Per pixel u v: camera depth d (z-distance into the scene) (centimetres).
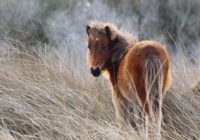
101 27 1622
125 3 3950
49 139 1536
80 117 1590
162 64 1533
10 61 1898
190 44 3588
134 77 1549
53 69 1864
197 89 1764
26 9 3469
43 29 3209
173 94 1725
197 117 1652
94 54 1612
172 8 3906
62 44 2847
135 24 3728
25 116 1634
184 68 1830
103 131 1502
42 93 1714
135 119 1628
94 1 3866
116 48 1631
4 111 1659
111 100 1748
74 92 1748
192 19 3853
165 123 1667
